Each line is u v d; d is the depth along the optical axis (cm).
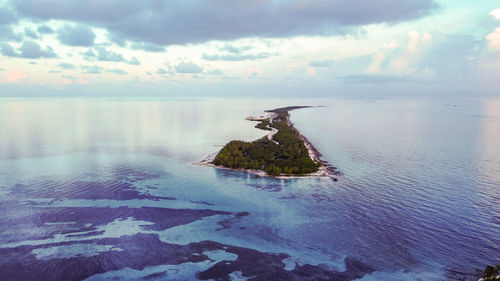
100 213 11531
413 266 8588
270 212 11681
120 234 10125
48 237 9875
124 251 9250
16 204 12188
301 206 12162
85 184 14462
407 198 12769
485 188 13738
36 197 12862
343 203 12388
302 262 8819
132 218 11181
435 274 8256
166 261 8844
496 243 9488
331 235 10100
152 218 11206
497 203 12138
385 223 10775
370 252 9212
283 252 9269
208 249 9394
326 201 12588
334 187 14138
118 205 12212
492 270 7950
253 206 12188
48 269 8419
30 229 10325
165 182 14850
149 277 8212
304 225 10731
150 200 12738
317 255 9112
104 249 9319
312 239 9900
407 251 9225
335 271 8425
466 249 9250
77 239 9800
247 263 8769
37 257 8894
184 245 9581
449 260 8800
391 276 8212
